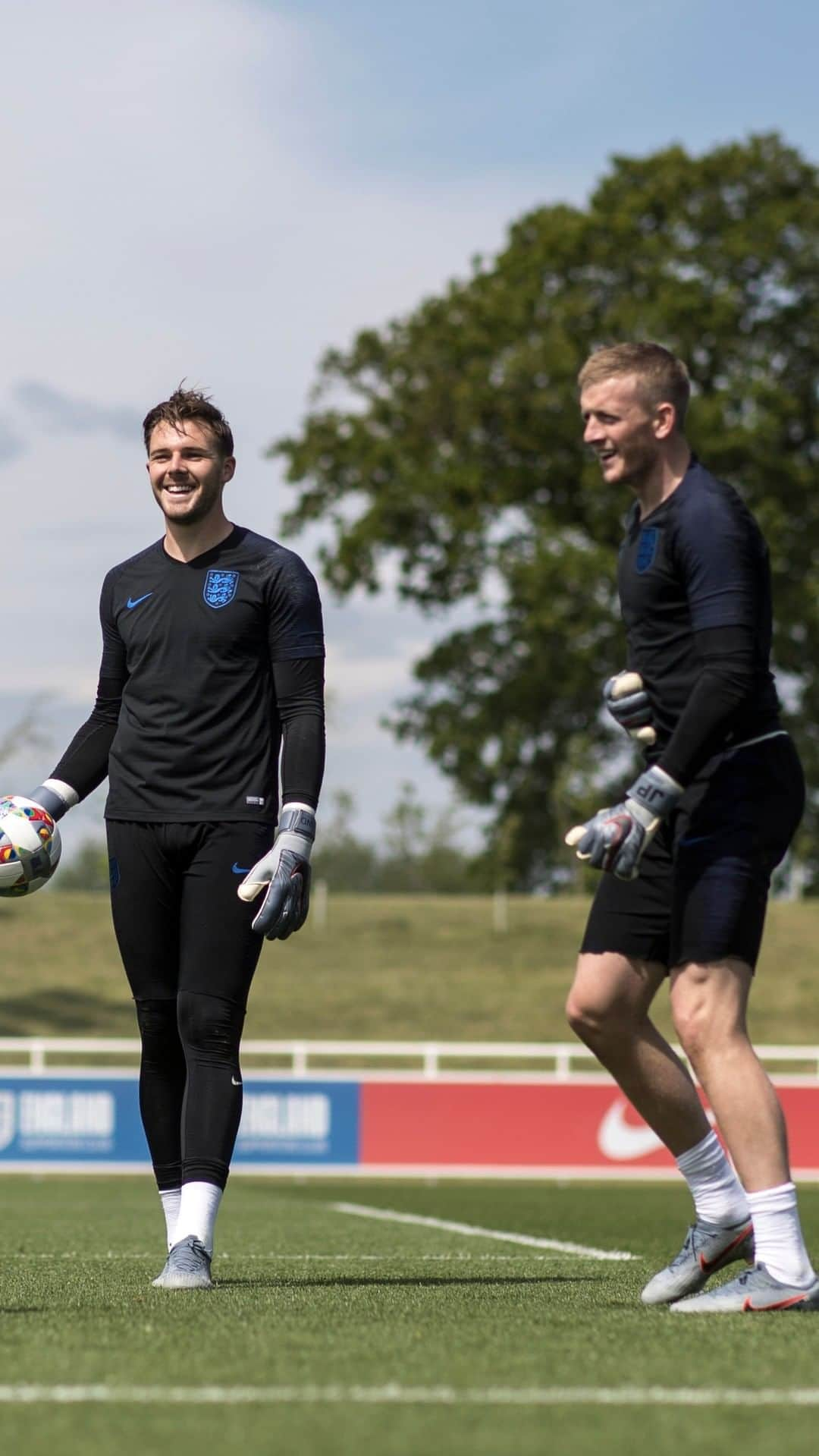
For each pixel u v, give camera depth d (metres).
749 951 7.02
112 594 8.78
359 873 113.62
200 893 8.38
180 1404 4.81
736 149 62.97
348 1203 22.09
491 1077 30.14
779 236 61.66
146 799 8.46
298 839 8.30
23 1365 5.42
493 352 60.81
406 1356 5.62
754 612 7.02
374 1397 4.92
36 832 8.77
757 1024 48.50
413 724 63.84
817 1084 29.50
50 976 53.03
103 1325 6.38
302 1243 12.88
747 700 6.99
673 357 7.33
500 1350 5.77
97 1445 4.26
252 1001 49.97
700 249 62.09
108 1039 47.28
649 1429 4.50
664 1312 6.95
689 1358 5.61
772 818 7.05
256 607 8.49
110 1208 19.53
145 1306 7.11
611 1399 4.91
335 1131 29.92
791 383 62.12
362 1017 48.84
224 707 8.45
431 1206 21.17
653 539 7.21
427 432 61.69
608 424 7.24
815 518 59.84
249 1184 29.28
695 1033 6.98
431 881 111.94
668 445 7.28
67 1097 29.27
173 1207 8.77
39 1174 30.80
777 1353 5.73
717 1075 6.95
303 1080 29.94
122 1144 29.27
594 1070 44.56
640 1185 29.31
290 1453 4.16
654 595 7.22
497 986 52.09
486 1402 4.85
